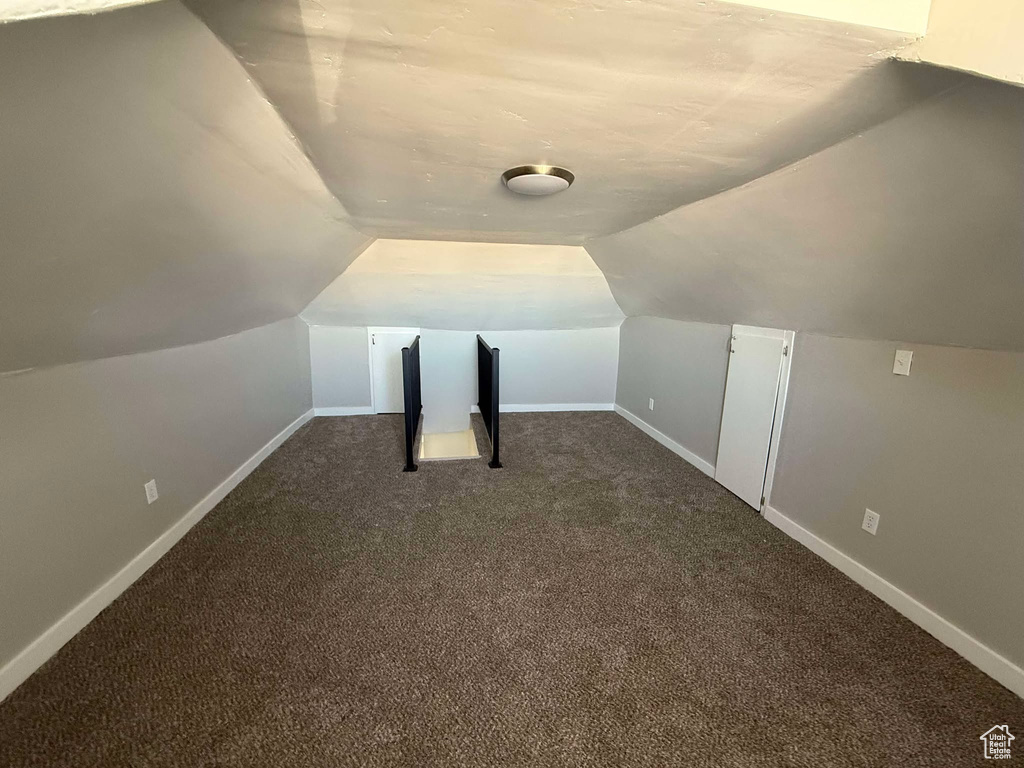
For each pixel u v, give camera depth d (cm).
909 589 181
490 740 132
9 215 93
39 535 154
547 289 387
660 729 136
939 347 166
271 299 285
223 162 126
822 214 150
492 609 185
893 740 133
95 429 177
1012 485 145
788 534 243
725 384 297
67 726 133
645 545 232
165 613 179
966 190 106
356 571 208
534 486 300
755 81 96
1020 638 145
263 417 337
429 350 457
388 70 93
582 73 94
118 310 158
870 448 195
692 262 247
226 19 76
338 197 195
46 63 69
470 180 170
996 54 72
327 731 134
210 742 130
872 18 76
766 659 161
